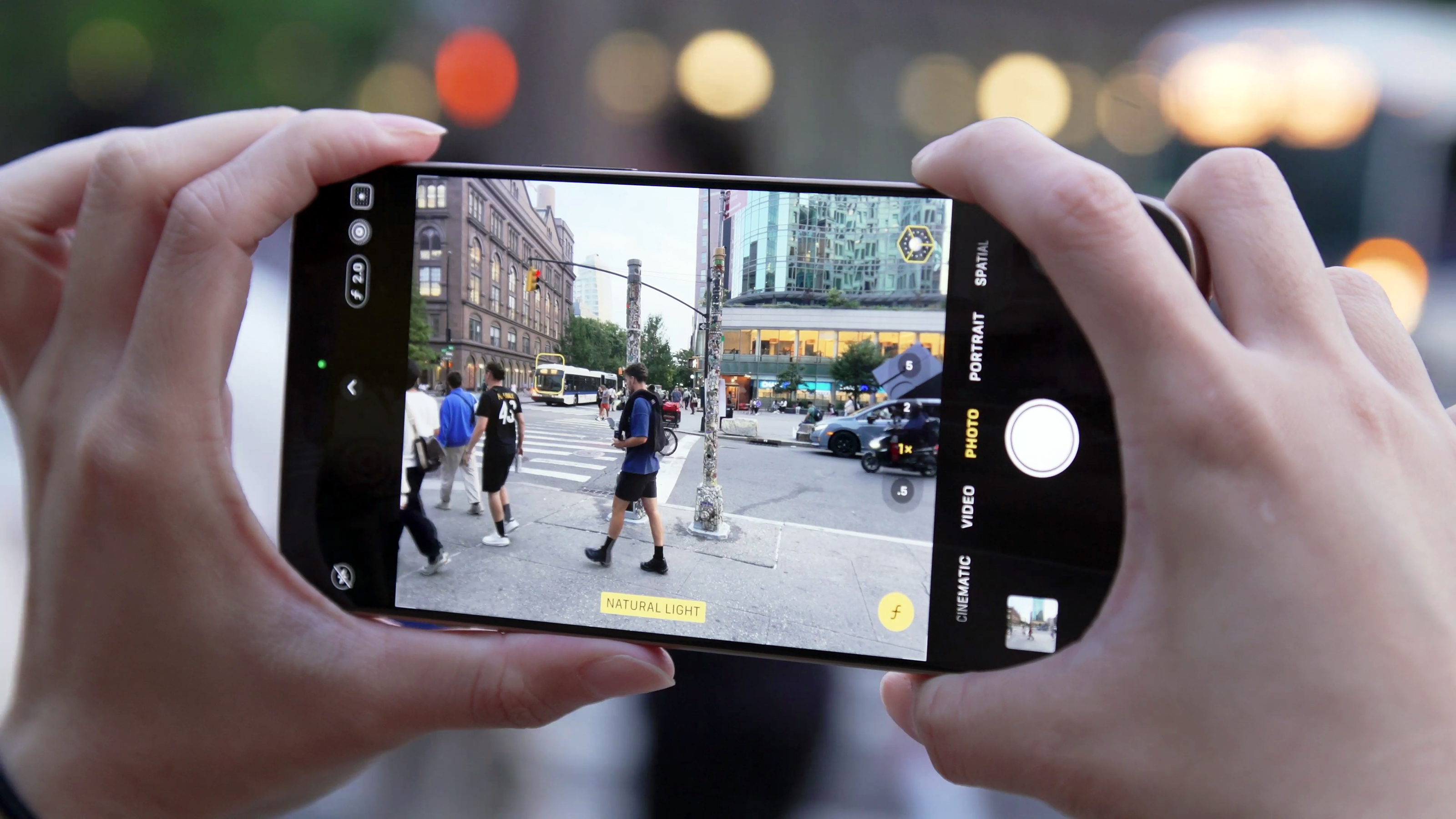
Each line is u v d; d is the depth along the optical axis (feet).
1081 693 3.10
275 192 3.76
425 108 10.38
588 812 7.98
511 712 3.88
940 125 10.12
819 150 10.23
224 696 3.72
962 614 4.09
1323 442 2.71
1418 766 2.44
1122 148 9.98
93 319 3.66
